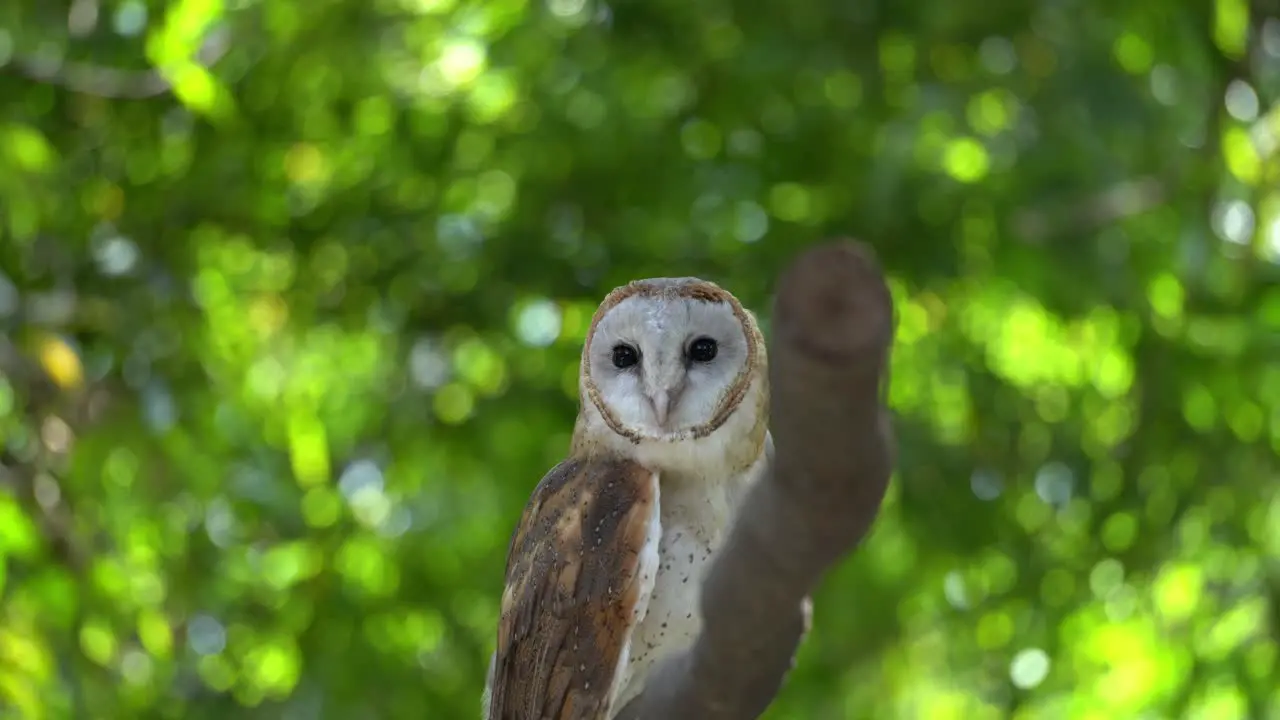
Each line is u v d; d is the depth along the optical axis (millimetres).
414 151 13305
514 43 12891
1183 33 12000
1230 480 12719
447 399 13836
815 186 13031
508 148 13305
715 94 12859
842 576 13766
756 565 2148
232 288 13031
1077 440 13461
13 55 11656
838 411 1886
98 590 10453
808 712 14016
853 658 14641
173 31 10453
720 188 13164
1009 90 12500
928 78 12609
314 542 13281
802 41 12094
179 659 11992
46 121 12234
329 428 13750
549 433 13406
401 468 13875
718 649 2430
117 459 11500
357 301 13438
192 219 12805
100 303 12094
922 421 13383
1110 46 12305
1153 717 12547
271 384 12969
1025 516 13625
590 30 12852
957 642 14281
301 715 12812
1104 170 12367
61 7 11938
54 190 11586
